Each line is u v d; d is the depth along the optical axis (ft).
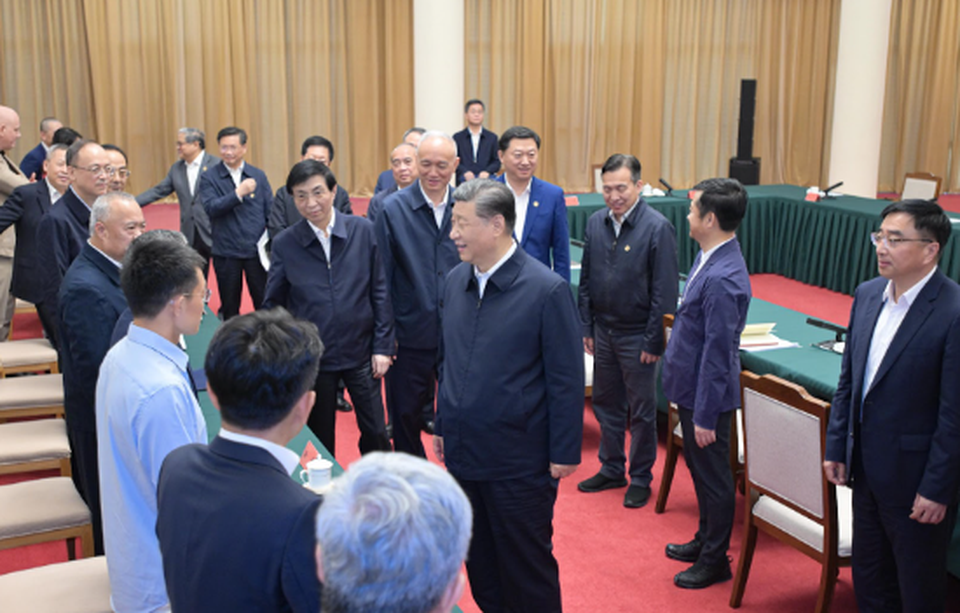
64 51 30.50
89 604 6.31
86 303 7.39
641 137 37.06
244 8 32.04
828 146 38.86
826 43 37.93
